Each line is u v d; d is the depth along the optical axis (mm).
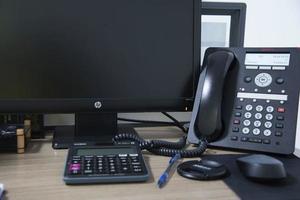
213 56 806
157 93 812
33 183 555
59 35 756
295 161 683
